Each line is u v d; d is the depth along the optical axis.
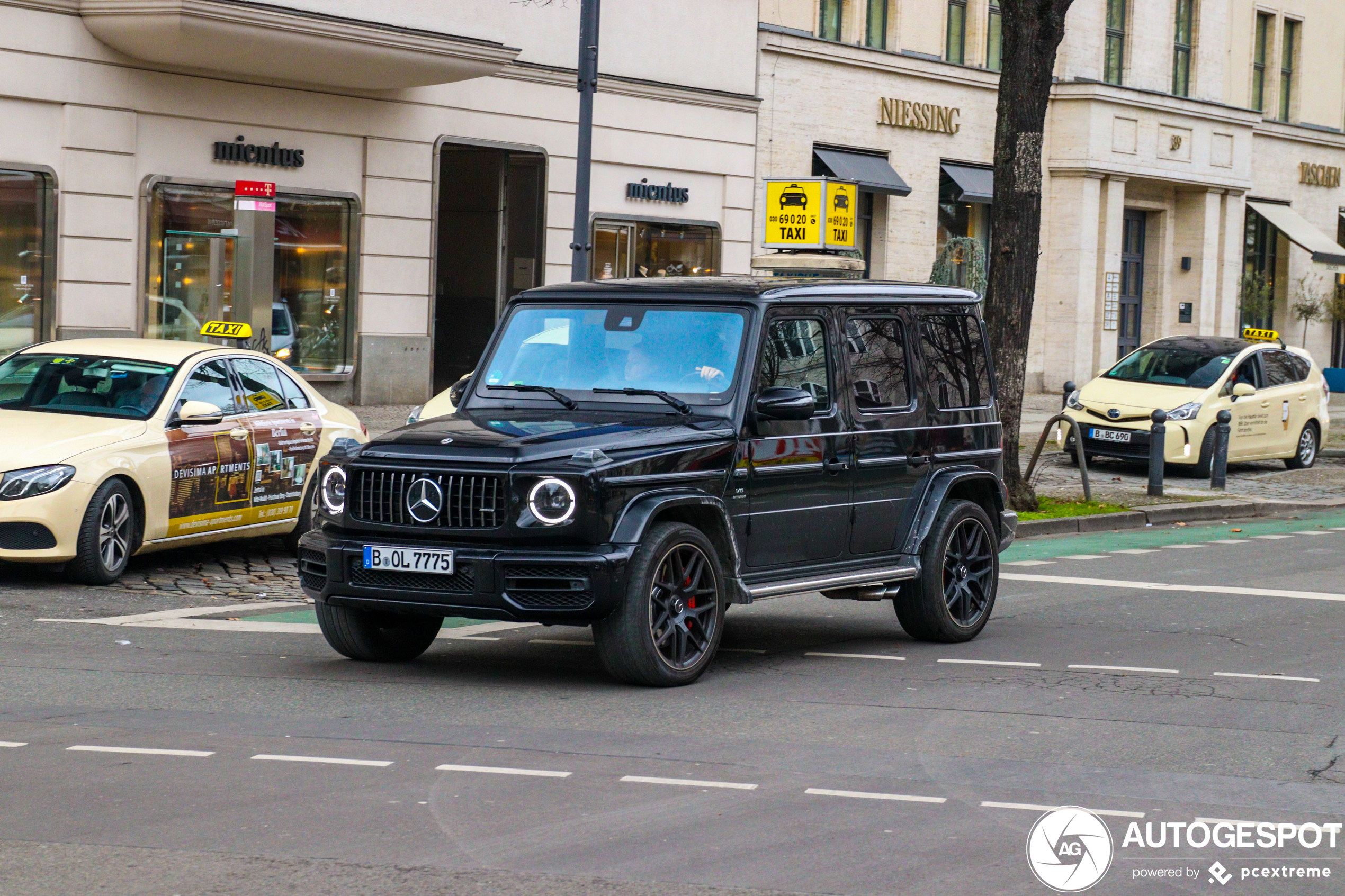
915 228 33.19
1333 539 16.42
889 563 9.48
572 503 7.67
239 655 8.90
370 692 7.90
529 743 6.85
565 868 5.12
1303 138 43.22
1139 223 39.03
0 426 11.14
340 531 8.12
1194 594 12.23
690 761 6.59
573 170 26.48
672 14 27.83
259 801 5.82
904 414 9.59
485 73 23.27
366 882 4.93
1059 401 33.94
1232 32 40.50
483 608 7.71
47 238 20.11
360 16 21.75
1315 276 44.16
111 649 8.95
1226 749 7.07
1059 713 7.78
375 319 23.94
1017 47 17.00
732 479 8.41
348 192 23.34
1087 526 17.08
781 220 23.31
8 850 5.19
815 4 30.89
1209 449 21.73
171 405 11.70
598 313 9.02
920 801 6.05
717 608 8.31
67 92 20.05
